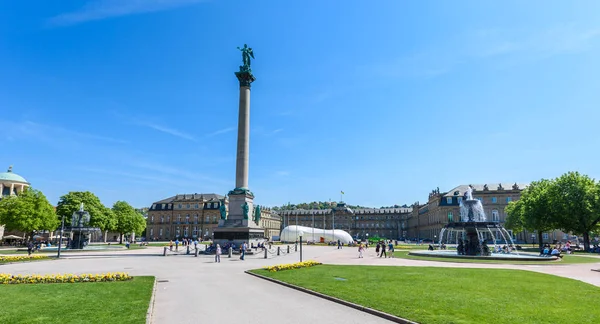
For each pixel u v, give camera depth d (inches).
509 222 3740.2
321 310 646.5
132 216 4857.3
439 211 6023.6
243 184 2316.7
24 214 3189.0
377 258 1918.1
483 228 1910.7
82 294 772.6
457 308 626.8
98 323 536.7
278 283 964.6
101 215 4010.8
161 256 2017.7
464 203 2172.7
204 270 1290.6
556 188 2807.6
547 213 2844.5
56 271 1263.5
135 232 4985.2
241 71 2423.7
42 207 3356.3
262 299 747.4
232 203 2269.9
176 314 619.5
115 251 2564.0
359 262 1643.7
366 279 999.0
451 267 1343.5
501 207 5664.4
